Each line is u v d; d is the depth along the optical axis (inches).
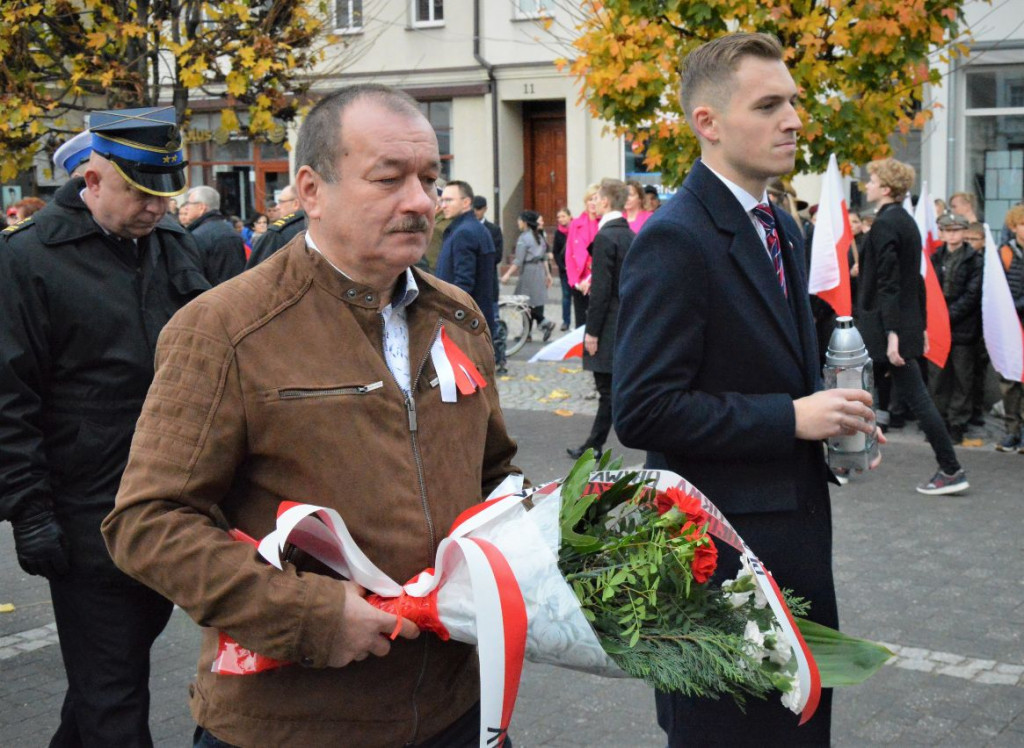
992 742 160.9
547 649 74.3
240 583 73.5
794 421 107.0
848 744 160.9
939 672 184.9
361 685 80.4
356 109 78.7
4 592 237.9
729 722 110.5
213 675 82.7
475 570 73.1
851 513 279.4
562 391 480.4
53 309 127.6
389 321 84.2
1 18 330.0
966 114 708.7
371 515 79.4
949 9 324.2
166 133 129.3
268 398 77.4
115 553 77.2
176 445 76.1
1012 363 332.8
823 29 320.8
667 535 81.5
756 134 109.5
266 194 1022.4
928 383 364.2
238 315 78.2
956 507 283.9
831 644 90.5
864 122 323.3
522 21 950.4
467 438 86.1
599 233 324.2
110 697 128.5
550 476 326.3
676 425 107.0
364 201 78.3
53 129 350.6
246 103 364.2
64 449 129.6
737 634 82.3
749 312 109.9
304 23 362.3
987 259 336.2
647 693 180.4
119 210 129.0
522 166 1010.1
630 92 324.8
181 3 346.3
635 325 108.7
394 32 991.0
